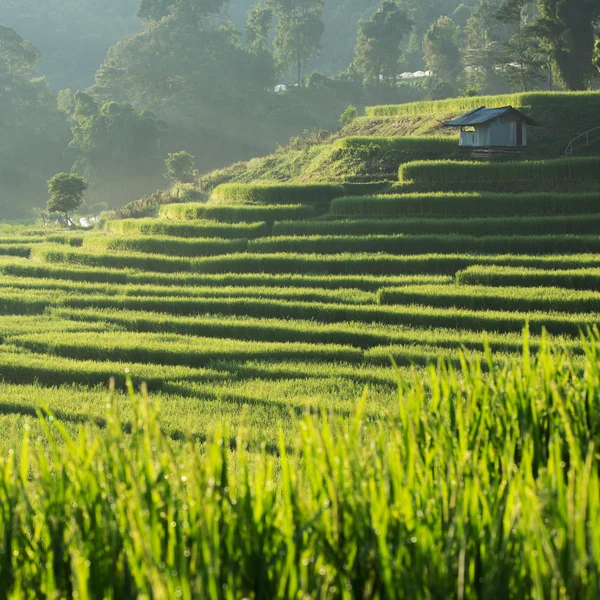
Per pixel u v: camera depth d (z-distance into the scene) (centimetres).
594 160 6462
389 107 9556
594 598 450
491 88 18025
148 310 4356
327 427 600
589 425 810
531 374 839
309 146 9550
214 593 463
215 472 571
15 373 3017
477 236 5722
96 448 605
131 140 15250
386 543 514
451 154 7550
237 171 9600
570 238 5147
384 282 4612
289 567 505
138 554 494
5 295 4556
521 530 529
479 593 531
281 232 6397
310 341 3550
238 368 2998
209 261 5500
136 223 6950
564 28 10431
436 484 616
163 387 2784
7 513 598
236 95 18738
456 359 2898
